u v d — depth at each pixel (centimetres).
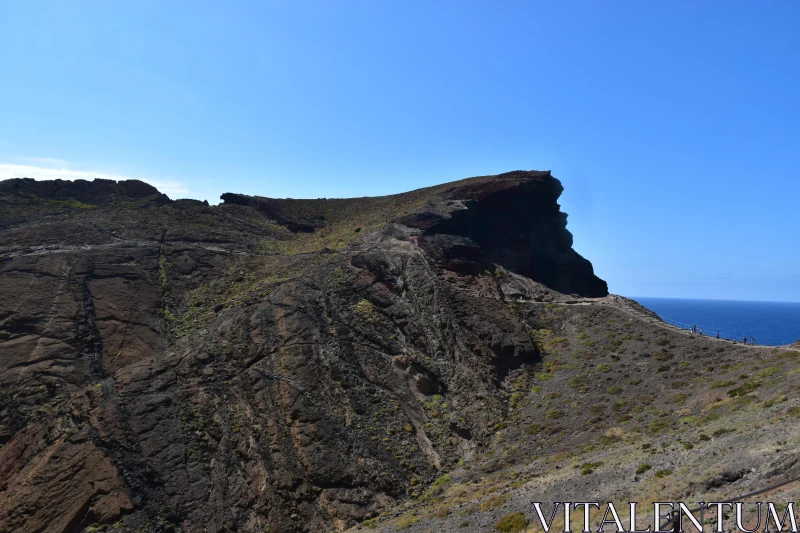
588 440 2520
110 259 4500
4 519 2264
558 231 6650
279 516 2361
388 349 3509
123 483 2420
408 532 1966
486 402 3162
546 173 6750
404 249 4672
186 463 2580
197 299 4294
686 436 2042
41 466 2464
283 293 3925
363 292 4069
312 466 2561
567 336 3891
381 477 2556
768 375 2556
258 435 2728
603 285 6550
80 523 2275
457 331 3700
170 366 3192
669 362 3175
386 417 2962
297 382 3052
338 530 2316
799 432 1625
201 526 2320
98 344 3591
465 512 1975
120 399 2872
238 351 3344
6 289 3831
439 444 2878
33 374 3256
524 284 4831
